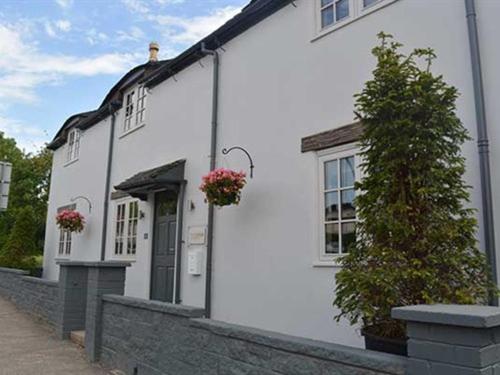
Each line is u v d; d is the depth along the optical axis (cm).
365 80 558
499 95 436
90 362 591
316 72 625
